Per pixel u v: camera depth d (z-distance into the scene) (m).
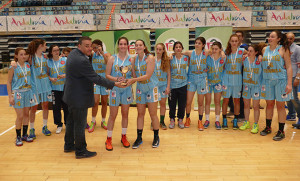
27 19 10.45
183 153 3.21
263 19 12.12
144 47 3.23
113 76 3.21
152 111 3.35
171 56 4.09
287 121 4.59
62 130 4.20
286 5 13.95
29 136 3.76
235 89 4.04
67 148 3.28
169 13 9.93
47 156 3.16
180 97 4.20
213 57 4.03
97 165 2.89
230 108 5.13
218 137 3.79
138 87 3.33
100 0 15.08
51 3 15.09
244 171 2.71
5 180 2.55
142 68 3.24
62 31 11.47
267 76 3.65
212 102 5.52
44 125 4.00
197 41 3.95
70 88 2.89
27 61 3.68
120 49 3.15
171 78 4.19
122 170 2.76
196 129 4.19
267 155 3.12
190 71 4.12
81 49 2.88
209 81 4.15
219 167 2.81
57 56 3.94
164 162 2.95
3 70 12.96
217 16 9.77
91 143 3.59
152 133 4.02
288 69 3.48
